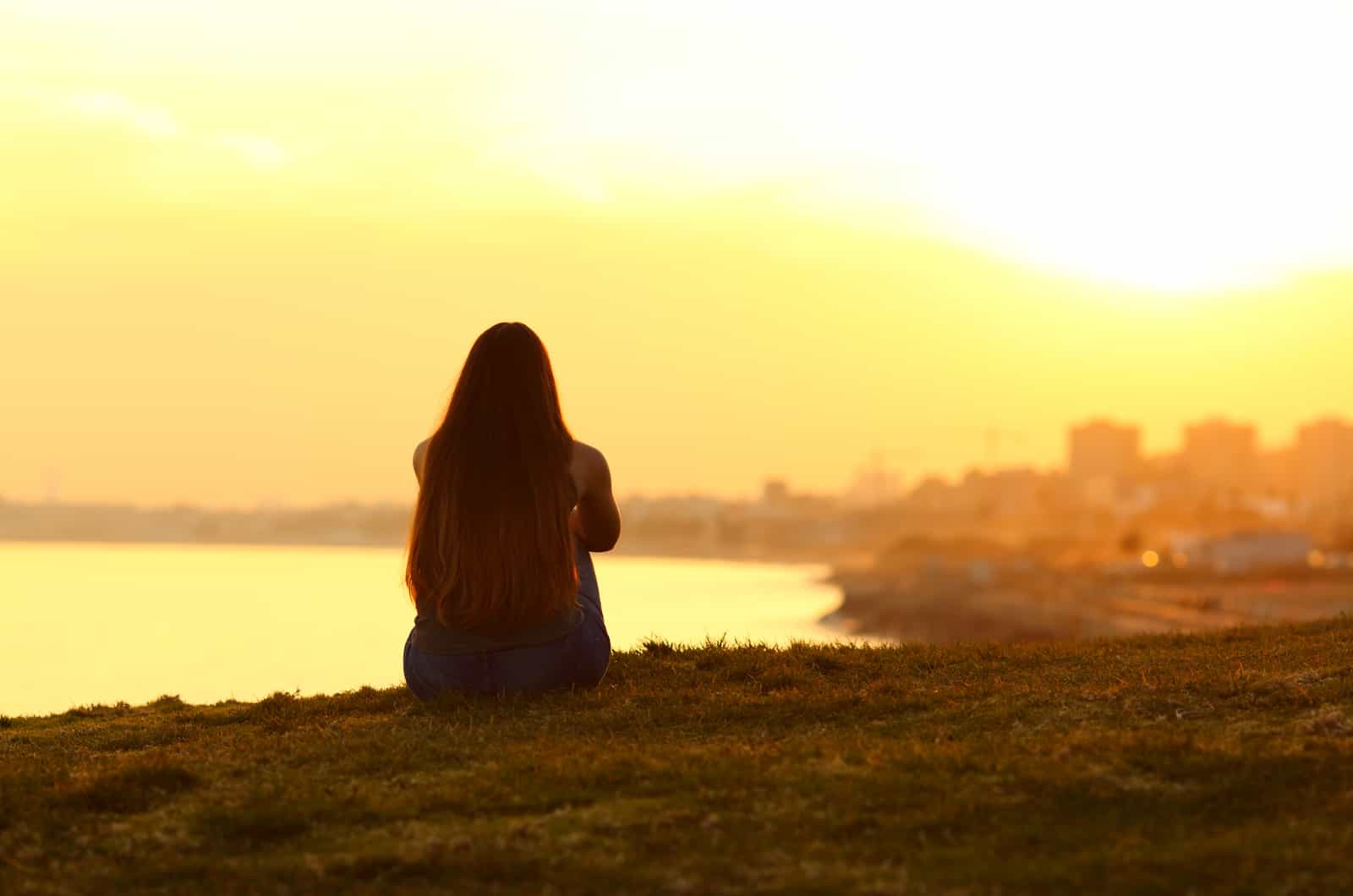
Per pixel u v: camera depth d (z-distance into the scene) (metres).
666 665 15.45
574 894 7.76
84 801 9.63
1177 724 11.40
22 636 163.50
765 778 9.62
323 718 13.30
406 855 8.30
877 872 7.96
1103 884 7.76
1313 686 12.48
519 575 12.22
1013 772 9.62
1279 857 8.03
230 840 8.85
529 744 10.98
